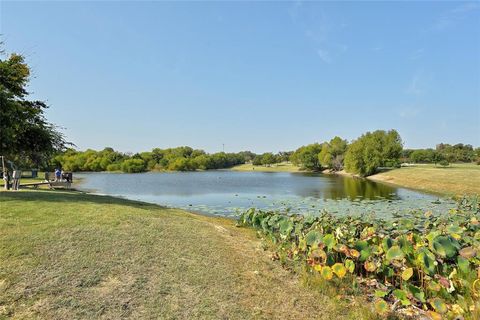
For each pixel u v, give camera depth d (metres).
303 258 5.45
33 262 4.32
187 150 113.69
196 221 8.41
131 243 5.46
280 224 7.02
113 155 84.62
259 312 3.69
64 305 3.49
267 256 5.89
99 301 3.63
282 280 4.71
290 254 5.89
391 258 4.52
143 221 7.09
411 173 40.84
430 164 75.06
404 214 12.74
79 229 5.84
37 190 13.23
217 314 3.58
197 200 20.02
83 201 9.39
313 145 87.25
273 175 66.88
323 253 4.79
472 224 6.96
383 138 58.38
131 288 3.99
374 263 4.79
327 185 35.38
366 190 28.47
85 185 34.41
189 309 3.64
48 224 5.94
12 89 14.42
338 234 5.43
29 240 5.01
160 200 20.00
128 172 78.06
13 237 5.06
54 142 16.83
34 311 3.34
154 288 4.05
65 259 4.54
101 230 5.95
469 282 4.15
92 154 81.75
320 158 79.00
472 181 27.12
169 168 93.81
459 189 25.09
